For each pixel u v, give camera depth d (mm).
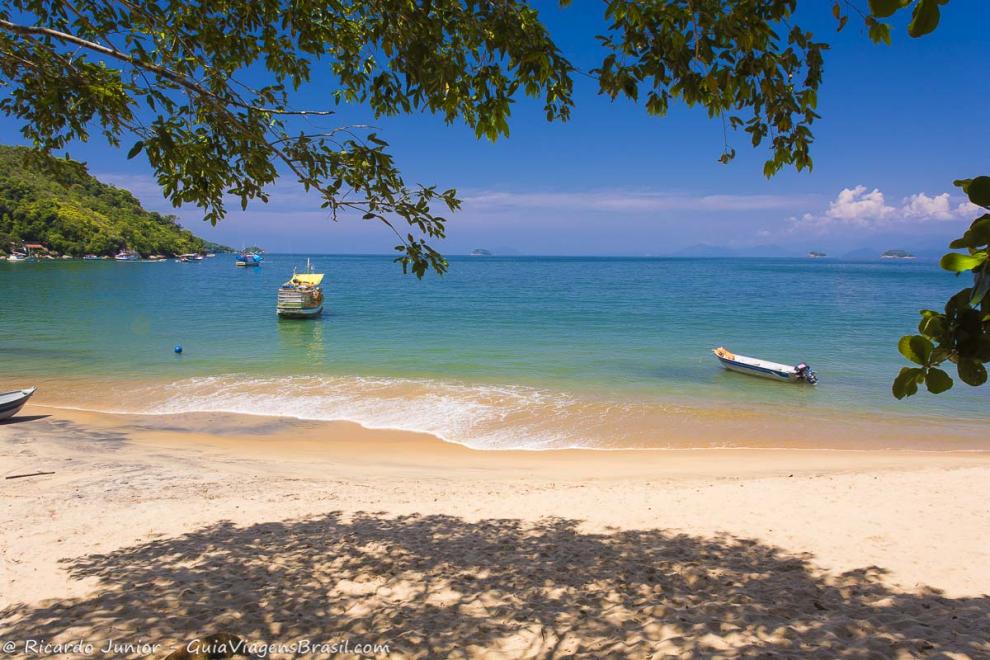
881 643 4480
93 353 25297
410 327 35156
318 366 22531
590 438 14164
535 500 9617
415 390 18500
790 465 12102
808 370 19781
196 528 8094
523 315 41906
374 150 4664
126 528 8062
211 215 5328
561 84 4199
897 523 8188
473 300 56094
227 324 36062
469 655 4598
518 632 4988
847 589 5898
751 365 21141
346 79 5777
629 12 3791
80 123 5246
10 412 15266
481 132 4254
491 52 4039
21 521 8281
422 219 4793
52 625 5141
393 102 4879
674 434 14461
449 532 7957
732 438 14211
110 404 16984
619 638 4785
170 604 5570
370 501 9602
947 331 1784
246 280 86562
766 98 3828
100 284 71125
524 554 7082
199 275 100625
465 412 16172
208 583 6109
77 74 4449
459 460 12617
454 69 4211
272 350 26484
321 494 10023
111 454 12539
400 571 6500
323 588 6000
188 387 18891
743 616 5137
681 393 18438
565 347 27531
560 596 5809
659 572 6480
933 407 16828
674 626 4957
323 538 7672
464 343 28781
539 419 15562
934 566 6578
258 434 14438
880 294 65812
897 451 13266
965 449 13391
